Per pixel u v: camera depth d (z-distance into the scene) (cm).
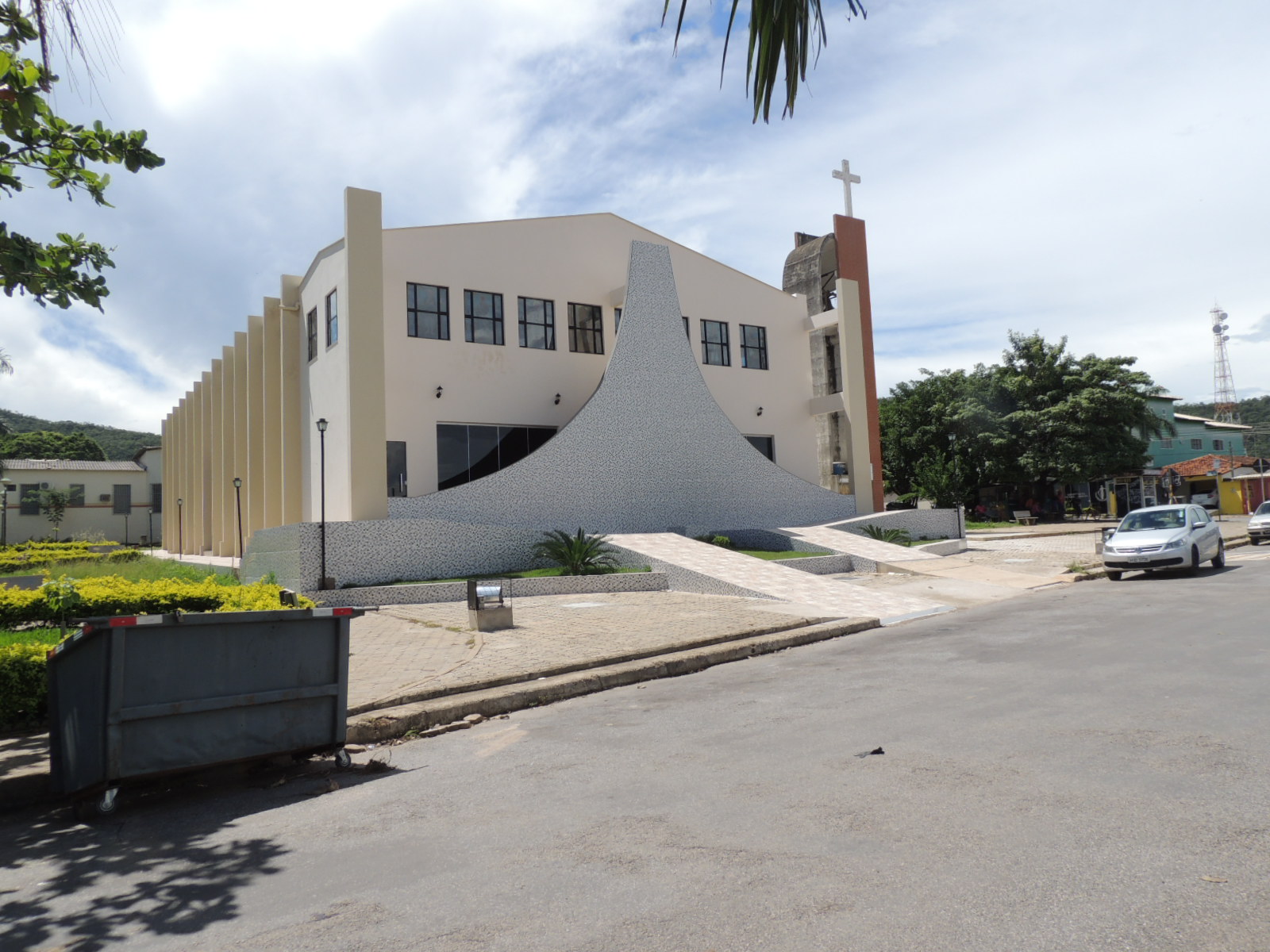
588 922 332
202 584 1285
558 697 854
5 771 635
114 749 523
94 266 648
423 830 466
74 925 363
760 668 970
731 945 305
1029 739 568
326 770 614
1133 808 425
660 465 2434
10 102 474
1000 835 398
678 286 2892
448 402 2334
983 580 1811
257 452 2750
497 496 2153
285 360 2461
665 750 609
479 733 718
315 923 349
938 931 307
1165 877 344
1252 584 1458
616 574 1795
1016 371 4691
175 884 407
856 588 1666
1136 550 1656
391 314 2262
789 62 260
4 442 7181
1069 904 323
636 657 1002
